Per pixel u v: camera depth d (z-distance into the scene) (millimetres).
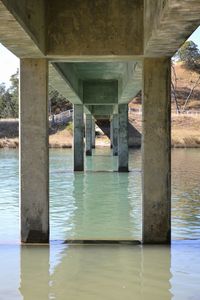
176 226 13188
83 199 18109
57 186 22266
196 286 7996
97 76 25953
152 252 10227
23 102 10805
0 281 8320
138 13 10609
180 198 18562
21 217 10883
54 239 11469
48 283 8203
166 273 8734
